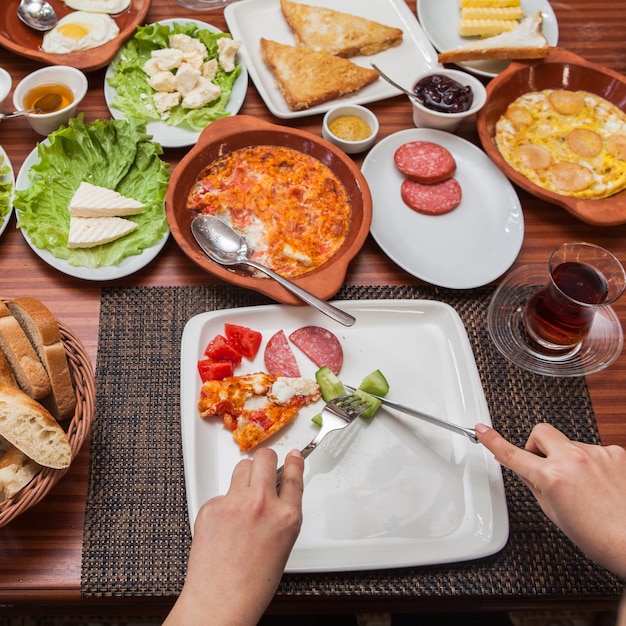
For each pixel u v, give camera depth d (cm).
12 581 77
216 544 70
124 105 99
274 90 103
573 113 103
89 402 77
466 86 100
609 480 72
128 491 81
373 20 110
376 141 101
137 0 107
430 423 84
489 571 79
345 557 77
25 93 97
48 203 92
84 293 90
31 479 75
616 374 89
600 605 81
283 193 93
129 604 80
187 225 91
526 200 98
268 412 82
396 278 93
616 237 96
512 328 90
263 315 87
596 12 114
